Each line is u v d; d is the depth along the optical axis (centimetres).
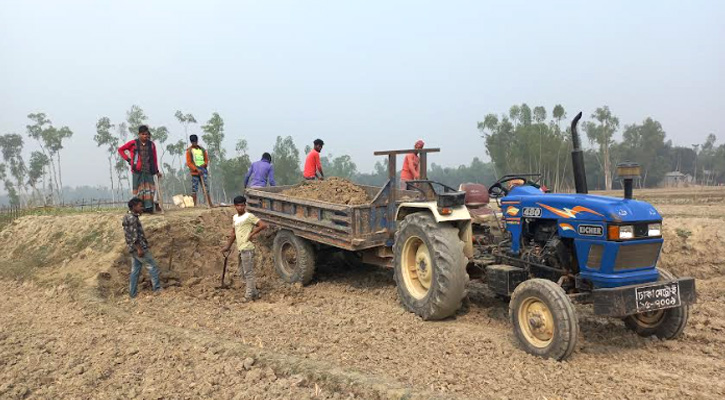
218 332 547
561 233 489
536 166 5272
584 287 475
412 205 610
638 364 433
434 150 729
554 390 376
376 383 384
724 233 875
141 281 795
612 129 5734
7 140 6962
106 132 5681
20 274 884
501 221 632
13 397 407
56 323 627
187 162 1084
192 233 880
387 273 841
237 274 857
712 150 9112
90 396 404
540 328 454
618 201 461
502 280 523
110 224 924
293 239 795
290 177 6097
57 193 6594
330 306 659
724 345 474
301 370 421
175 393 399
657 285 441
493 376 404
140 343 521
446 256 548
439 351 470
